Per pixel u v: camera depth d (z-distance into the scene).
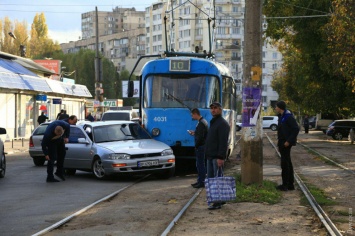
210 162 11.77
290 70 51.09
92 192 14.18
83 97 64.88
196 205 11.65
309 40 36.16
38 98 47.16
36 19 112.69
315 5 34.81
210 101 18.53
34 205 12.09
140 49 153.25
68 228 9.38
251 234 8.72
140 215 10.52
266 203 11.66
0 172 17.80
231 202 11.82
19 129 45.72
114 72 99.56
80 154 17.62
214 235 8.64
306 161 23.94
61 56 101.12
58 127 16.50
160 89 18.77
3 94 42.59
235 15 121.88
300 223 9.60
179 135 18.44
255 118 13.62
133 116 39.19
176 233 8.81
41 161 22.86
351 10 29.42
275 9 36.16
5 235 8.95
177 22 125.56
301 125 82.19
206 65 18.64
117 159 16.34
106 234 8.80
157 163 16.58
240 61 123.12
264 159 24.39
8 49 95.06
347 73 31.16
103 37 166.38
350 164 22.17
